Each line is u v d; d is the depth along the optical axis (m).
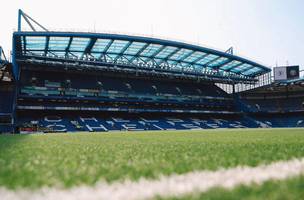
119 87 54.81
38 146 6.11
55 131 39.53
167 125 49.91
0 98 45.00
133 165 2.64
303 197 1.36
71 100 48.00
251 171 2.13
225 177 1.90
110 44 45.53
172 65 56.69
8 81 47.72
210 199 1.34
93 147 5.74
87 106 48.34
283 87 61.28
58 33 40.00
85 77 54.41
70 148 5.40
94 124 45.22
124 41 44.53
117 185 1.71
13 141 9.09
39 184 1.76
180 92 59.53
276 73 58.16
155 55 52.12
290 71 57.22
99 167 2.54
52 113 46.03
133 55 51.56
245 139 8.85
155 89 57.84
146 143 7.41
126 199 1.40
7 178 1.96
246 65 57.31
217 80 61.00
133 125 47.41
